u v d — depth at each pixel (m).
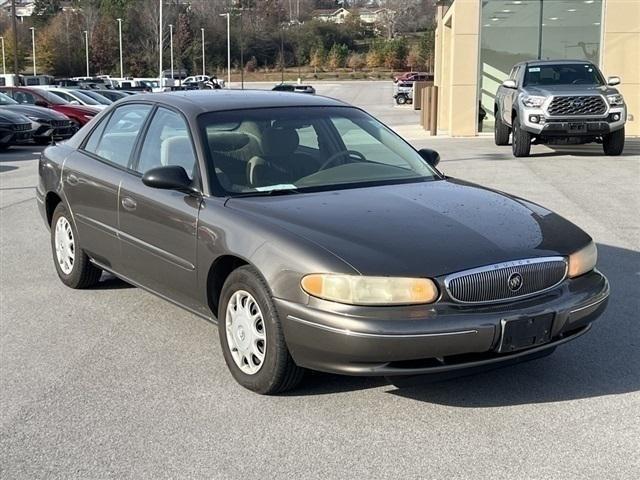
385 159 5.41
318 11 148.88
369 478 3.48
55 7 114.44
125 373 4.77
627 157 15.76
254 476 3.52
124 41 98.69
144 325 5.68
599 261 7.37
